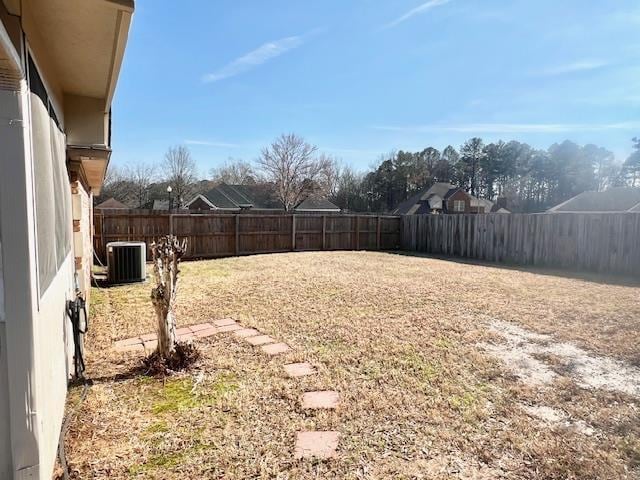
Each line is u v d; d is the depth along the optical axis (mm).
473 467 2182
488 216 12516
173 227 11867
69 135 3906
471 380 3316
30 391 1682
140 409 2779
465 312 5527
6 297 1624
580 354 3939
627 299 6418
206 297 6441
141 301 6191
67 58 2758
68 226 3586
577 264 10086
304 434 2480
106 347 4090
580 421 2688
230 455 2258
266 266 10375
